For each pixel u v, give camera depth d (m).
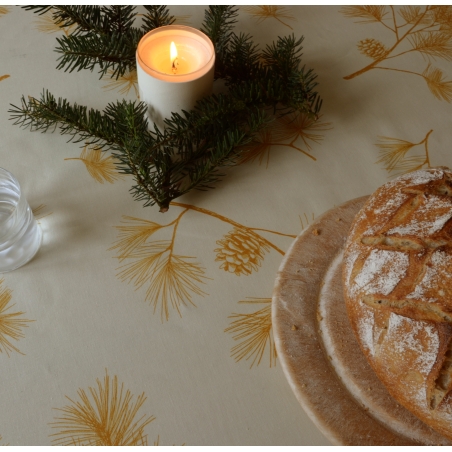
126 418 0.74
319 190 0.88
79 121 0.85
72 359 0.76
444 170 0.79
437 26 1.04
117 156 0.82
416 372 0.70
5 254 0.79
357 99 0.96
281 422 0.74
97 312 0.79
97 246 0.83
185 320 0.79
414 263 0.72
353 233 0.77
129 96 0.94
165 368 0.76
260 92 0.86
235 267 0.82
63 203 0.85
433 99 0.96
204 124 0.83
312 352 0.76
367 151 0.91
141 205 0.86
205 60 0.86
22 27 0.99
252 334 0.79
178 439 0.73
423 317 0.70
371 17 1.05
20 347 0.77
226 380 0.76
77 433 0.73
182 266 0.82
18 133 0.90
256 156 0.90
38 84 0.94
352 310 0.74
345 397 0.74
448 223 0.73
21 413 0.73
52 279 0.80
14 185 0.80
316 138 0.92
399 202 0.76
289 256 0.81
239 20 1.02
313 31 1.02
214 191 0.87
